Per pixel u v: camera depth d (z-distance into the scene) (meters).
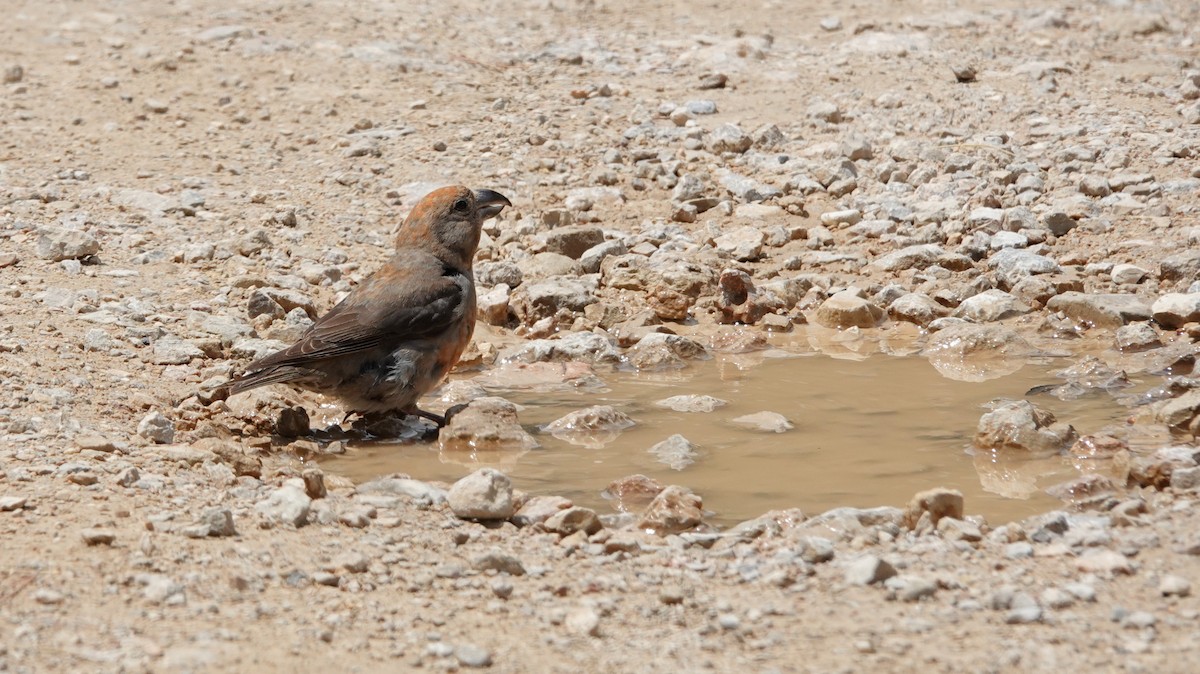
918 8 31.44
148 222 19.22
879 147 21.92
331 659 7.81
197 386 13.55
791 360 15.41
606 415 13.12
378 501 10.51
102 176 21.33
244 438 12.63
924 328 16.33
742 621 8.35
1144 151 20.80
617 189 20.70
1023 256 17.25
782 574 8.95
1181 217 18.33
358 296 13.05
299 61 26.98
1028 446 11.88
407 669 7.72
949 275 17.47
